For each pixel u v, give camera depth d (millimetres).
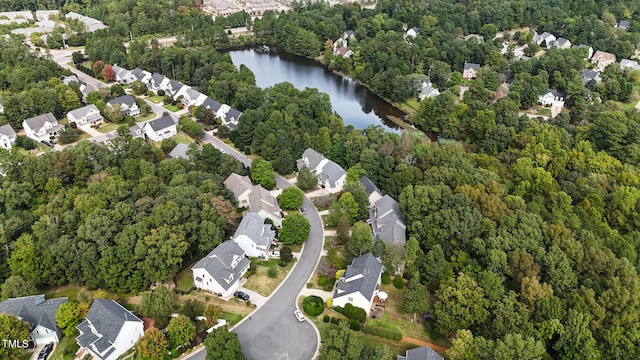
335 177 144250
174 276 106688
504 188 125312
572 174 133875
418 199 118500
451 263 104188
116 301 100188
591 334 86375
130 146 142000
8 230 107312
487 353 83562
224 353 81938
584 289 92500
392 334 93875
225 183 137000
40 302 95125
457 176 124750
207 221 111375
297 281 108688
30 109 174750
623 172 131875
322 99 181625
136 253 100375
